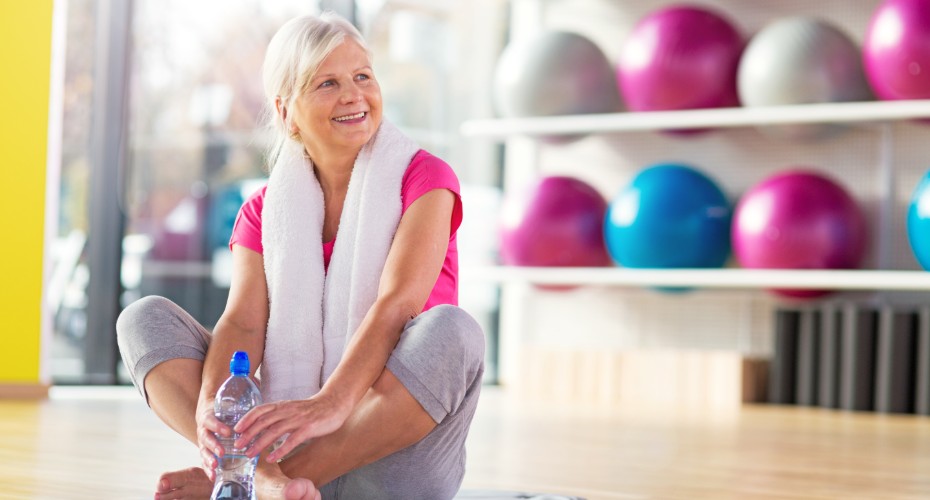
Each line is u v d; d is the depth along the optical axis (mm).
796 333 4879
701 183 4777
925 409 4523
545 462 2789
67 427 3334
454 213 1781
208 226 5137
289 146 1830
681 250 4695
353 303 1722
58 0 4555
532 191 5055
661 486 2404
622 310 5531
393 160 1770
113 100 4840
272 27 5180
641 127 4883
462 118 5672
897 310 4605
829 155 5035
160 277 5043
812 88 4480
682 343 5387
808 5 5086
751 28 5199
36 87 4488
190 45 5055
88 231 4852
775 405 4891
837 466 2869
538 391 5340
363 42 1790
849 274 4406
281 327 1758
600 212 5039
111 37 4840
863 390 4672
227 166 5145
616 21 5539
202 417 1575
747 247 4566
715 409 4684
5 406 4016
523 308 5789
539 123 5105
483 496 2057
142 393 1733
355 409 1591
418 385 1567
